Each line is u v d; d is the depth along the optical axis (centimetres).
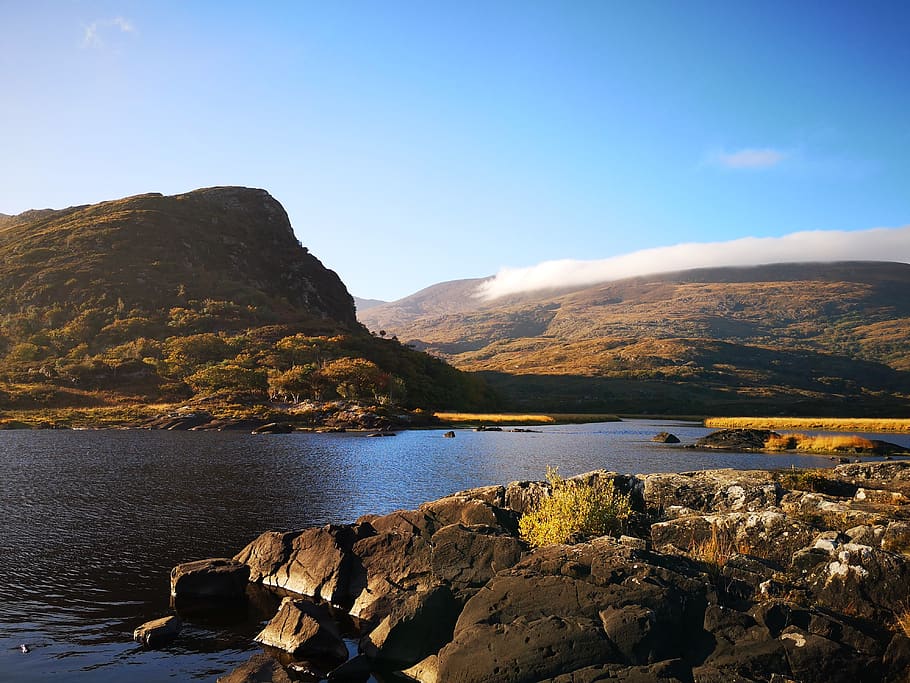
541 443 10644
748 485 2511
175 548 3180
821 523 2138
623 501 2380
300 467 6706
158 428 13062
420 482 5569
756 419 17475
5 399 14638
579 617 1612
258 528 3616
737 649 1490
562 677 1447
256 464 6962
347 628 2103
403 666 1811
